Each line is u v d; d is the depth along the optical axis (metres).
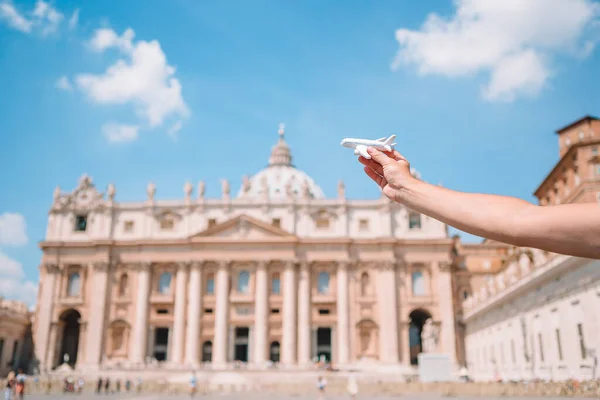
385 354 90.81
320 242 94.69
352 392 45.97
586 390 36.97
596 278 37.72
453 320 92.31
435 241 94.94
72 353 100.19
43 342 93.50
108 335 93.75
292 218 96.94
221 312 92.00
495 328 70.19
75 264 96.62
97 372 86.06
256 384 69.31
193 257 94.44
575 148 61.69
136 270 96.25
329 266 95.69
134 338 93.19
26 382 68.56
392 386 60.91
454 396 52.75
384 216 96.94
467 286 101.00
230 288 94.25
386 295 93.19
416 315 99.19
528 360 54.88
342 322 92.25
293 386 66.56
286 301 92.31
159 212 98.06
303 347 91.06
